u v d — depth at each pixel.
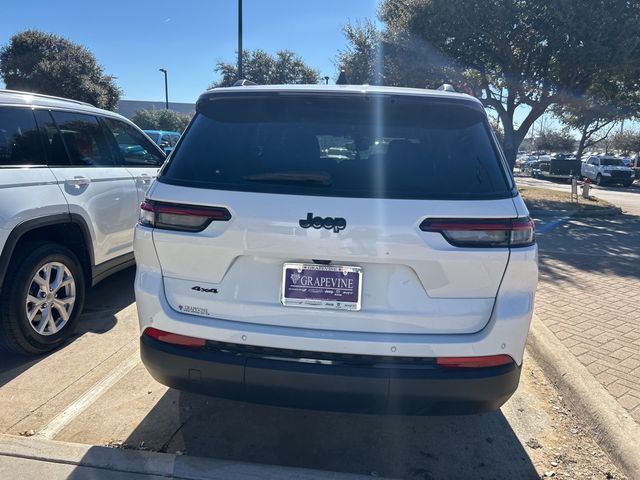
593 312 5.07
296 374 2.34
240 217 2.35
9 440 2.71
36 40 28.05
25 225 3.52
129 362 3.78
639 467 2.67
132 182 4.96
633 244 9.82
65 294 4.00
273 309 2.40
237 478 2.49
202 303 2.47
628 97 17.91
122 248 4.83
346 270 2.33
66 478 2.45
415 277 2.32
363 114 2.57
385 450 2.90
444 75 17.05
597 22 13.50
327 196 2.33
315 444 2.94
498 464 2.81
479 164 2.45
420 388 2.31
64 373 3.59
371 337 2.33
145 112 42.00
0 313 3.50
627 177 32.59
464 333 2.36
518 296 2.38
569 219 13.91
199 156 2.56
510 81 16.02
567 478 2.71
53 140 4.13
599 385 3.46
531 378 3.81
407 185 2.37
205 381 2.46
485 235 2.31
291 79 32.34
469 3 14.43
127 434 2.94
